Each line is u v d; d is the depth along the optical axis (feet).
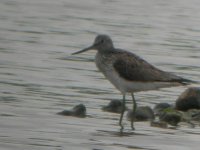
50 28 89.51
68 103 57.21
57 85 63.05
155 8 104.42
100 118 53.52
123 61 53.78
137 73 53.31
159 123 52.42
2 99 56.90
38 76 65.92
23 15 96.94
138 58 54.60
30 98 57.82
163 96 61.87
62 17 96.94
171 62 73.92
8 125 49.29
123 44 81.51
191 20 96.84
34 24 91.61
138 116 54.03
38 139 46.37
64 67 70.49
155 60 74.43
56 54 76.13
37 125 49.88
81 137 47.60
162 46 81.56
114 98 60.23
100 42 55.62
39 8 102.53
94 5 105.81
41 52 76.54
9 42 80.48
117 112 56.08
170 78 53.26
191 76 67.97
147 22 95.04
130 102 59.62
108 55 54.95
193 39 86.07
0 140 45.52
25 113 53.06
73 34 86.63
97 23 93.56
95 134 48.62
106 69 54.80
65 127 49.96
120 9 103.30
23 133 47.55
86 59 75.15
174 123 53.16
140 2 108.88
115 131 49.93
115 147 45.52
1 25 89.66
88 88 62.85
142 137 48.44
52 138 46.83
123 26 92.17
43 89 61.26
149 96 61.82
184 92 57.06
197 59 76.02
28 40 82.12
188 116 54.75
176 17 98.43
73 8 103.55
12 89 60.49
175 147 46.14
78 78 66.39
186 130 51.03
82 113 54.03
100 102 58.49
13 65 69.77
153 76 53.21
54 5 105.29
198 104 56.24
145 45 81.61
